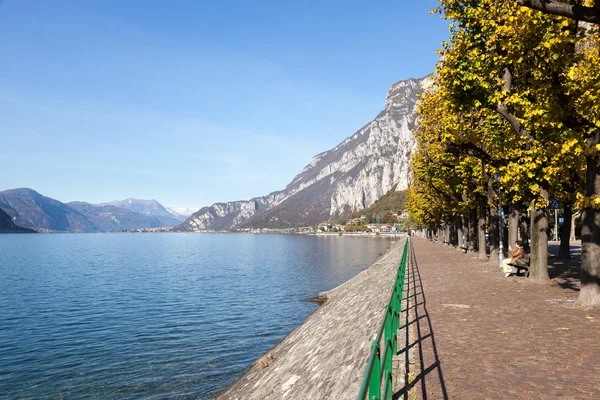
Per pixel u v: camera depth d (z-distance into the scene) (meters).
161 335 26.41
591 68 12.12
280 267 73.81
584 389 6.55
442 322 11.57
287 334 25.44
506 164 19.72
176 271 70.69
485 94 17.55
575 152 12.78
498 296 15.38
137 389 17.47
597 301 12.88
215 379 18.30
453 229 55.44
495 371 7.48
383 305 14.91
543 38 13.36
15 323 30.98
